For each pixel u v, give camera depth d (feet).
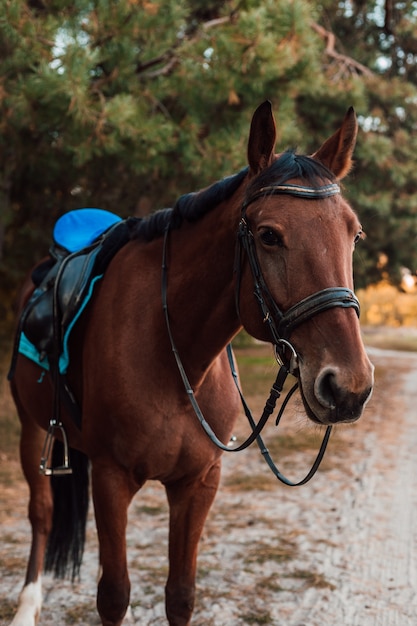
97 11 15.92
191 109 19.13
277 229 5.49
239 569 11.19
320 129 36.70
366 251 48.60
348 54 48.08
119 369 6.91
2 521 13.51
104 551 6.93
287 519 14.07
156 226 7.47
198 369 6.92
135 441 6.86
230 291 6.57
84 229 9.33
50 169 22.94
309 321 5.40
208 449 7.13
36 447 9.74
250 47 16.79
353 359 5.20
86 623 9.19
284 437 22.90
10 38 14.94
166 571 11.08
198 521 7.27
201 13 27.86
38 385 8.74
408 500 15.70
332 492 16.29
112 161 22.09
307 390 5.36
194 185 22.93
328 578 10.93
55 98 15.47
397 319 138.31
